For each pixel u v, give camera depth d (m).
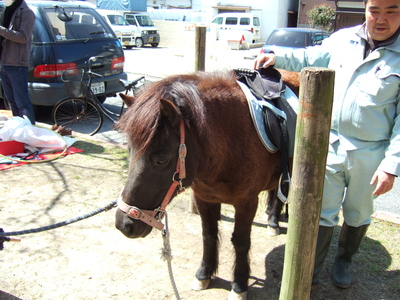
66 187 4.02
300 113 1.60
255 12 25.42
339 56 2.24
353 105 2.11
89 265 2.80
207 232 2.54
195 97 1.92
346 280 2.60
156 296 2.50
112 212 3.57
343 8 20.23
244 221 2.35
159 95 1.84
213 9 26.83
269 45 10.66
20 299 2.43
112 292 2.53
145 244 3.10
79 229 3.27
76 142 5.45
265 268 2.84
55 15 6.01
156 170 1.80
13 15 4.86
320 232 2.38
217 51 18.48
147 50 19.64
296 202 1.69
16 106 5.57
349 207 2.41
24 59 5.07
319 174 1.64
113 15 19.89
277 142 2.27
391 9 1.90
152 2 33.25
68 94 5.68
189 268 2.81
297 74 2.87
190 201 3.59
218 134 2.07
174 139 1.82
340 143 2.21
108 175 4.34
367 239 3.19
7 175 4.27
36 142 4.95
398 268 2.82
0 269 2.71
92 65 6.12
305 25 25.95
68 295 2.48
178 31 22.94
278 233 3.29
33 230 2.15
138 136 1.75
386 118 2.09
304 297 1.80
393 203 4.02
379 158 2.15
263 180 2.32
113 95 6.76
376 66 2.03
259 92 2.35
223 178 2.16
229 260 2.96
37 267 2.75
